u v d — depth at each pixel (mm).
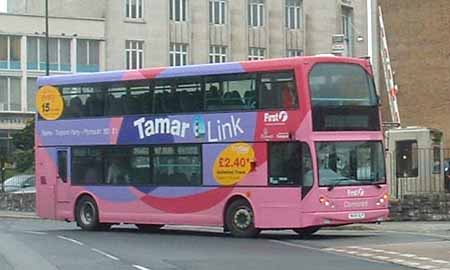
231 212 26688
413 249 22125
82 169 31219
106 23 81938
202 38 83500
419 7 60094
